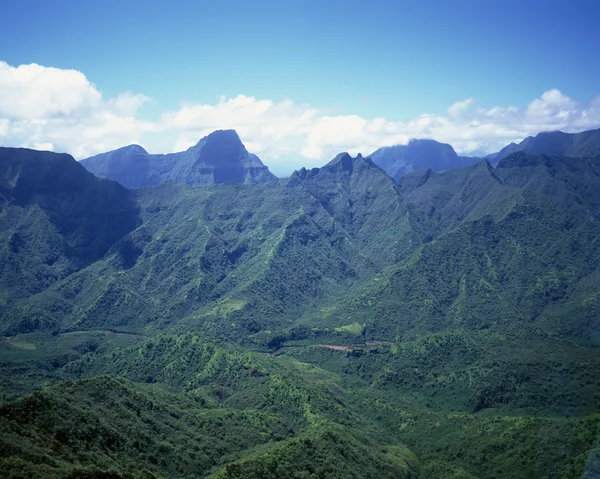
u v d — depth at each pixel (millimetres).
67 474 116125
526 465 176875
